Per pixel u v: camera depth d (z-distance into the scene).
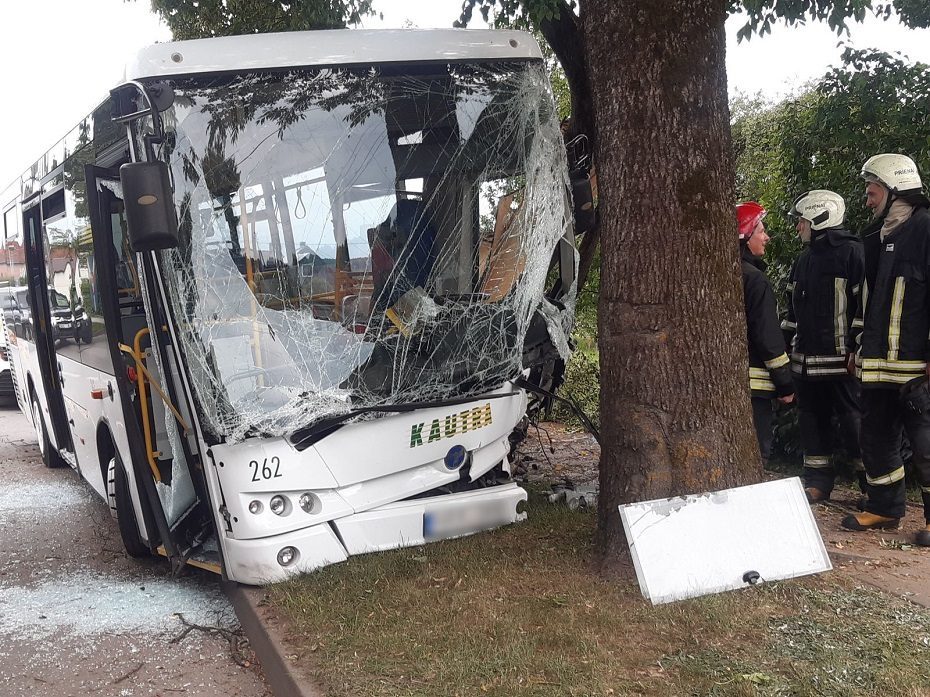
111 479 6.16
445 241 5.15
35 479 9.00
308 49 4.90
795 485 4.54
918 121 6.48
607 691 3.36
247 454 4.61
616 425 4.56
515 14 6.53
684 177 4.32
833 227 5.86
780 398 5.65
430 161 5.12
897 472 5.27
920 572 4.57
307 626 4.14
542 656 3.66
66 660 4.45
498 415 5.35
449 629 4.00
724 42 4.37
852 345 5.52
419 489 5.10
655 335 4.42
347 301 4.89
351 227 4.93
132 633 4.77
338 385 4.80
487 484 5.52
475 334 5.22
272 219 4.77
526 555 4.90
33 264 8.05
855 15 5.66
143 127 4.56
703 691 3.33
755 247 5.70
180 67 4.68
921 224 4.90
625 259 4.46
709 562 4.30
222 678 4.19
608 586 4.39
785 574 4.36
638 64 4.29
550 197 5.46
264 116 4.80
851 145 6.81
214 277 4.64
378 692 3.47
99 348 5.83
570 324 5.64
